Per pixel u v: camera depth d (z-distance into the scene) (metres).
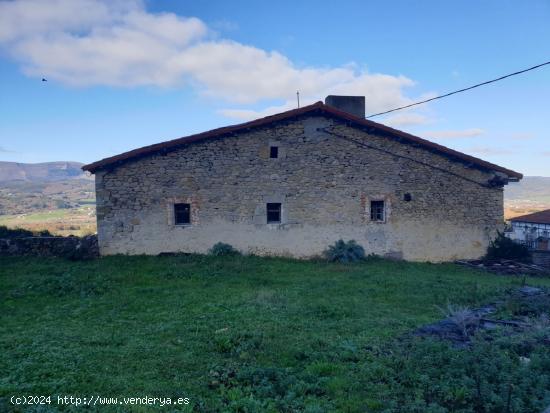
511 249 15.91
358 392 4.96
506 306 8.59
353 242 14.96
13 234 17.48
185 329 7.36
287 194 14.82
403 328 7.46
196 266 12.74
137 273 11.87
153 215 14.05
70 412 4.43
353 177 15.20
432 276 12.72
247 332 7.09
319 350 6.38
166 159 14.12
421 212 15.66
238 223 14.53
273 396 4.93
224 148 14.45
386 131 15.13
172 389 5.05
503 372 5.10
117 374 5.52
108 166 13.82
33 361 5.86
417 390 4.89
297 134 14.85
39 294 9.84
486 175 16.16
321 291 10.34
